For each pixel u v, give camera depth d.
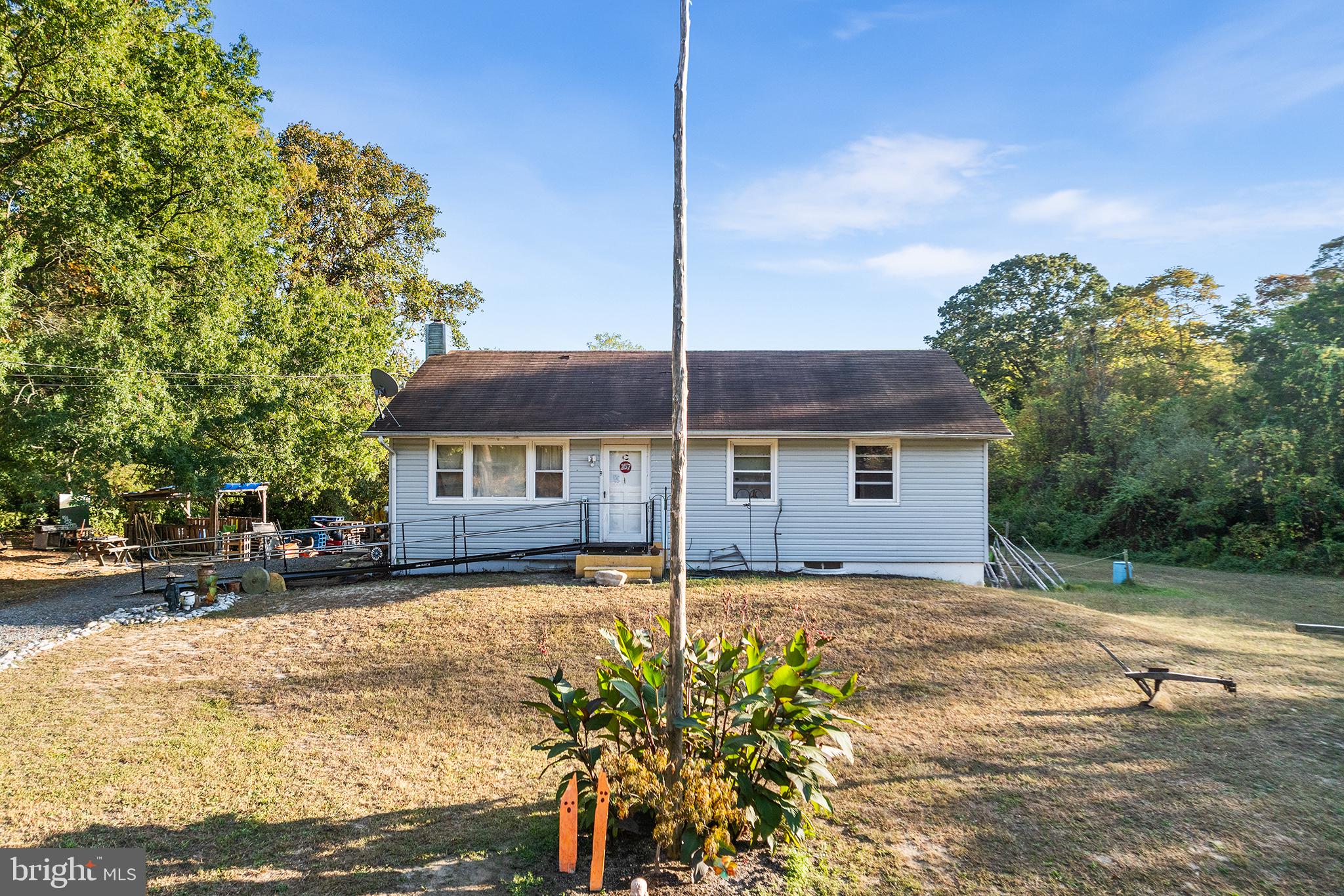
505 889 4.70
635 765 5.15
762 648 6.02
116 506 17.73
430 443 16.30
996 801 6.09
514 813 5.86
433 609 12.47
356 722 8.05
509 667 9.84
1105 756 7.05
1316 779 6.50
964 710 8.41
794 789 5.24
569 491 16.41
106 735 7.59
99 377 14.32
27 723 7.91
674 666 5.23
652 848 5.21
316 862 5.05
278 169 19.30
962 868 5.01
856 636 11.04
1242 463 22.41
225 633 11.63
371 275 30.38
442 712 8.36
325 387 19.34
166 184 17.52
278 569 17.89
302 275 28.42
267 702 8.70
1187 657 10.53
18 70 15.12
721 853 4.95
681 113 5.56
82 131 16.14
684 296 5.54
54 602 14.90
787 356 20.23
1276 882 4.86
